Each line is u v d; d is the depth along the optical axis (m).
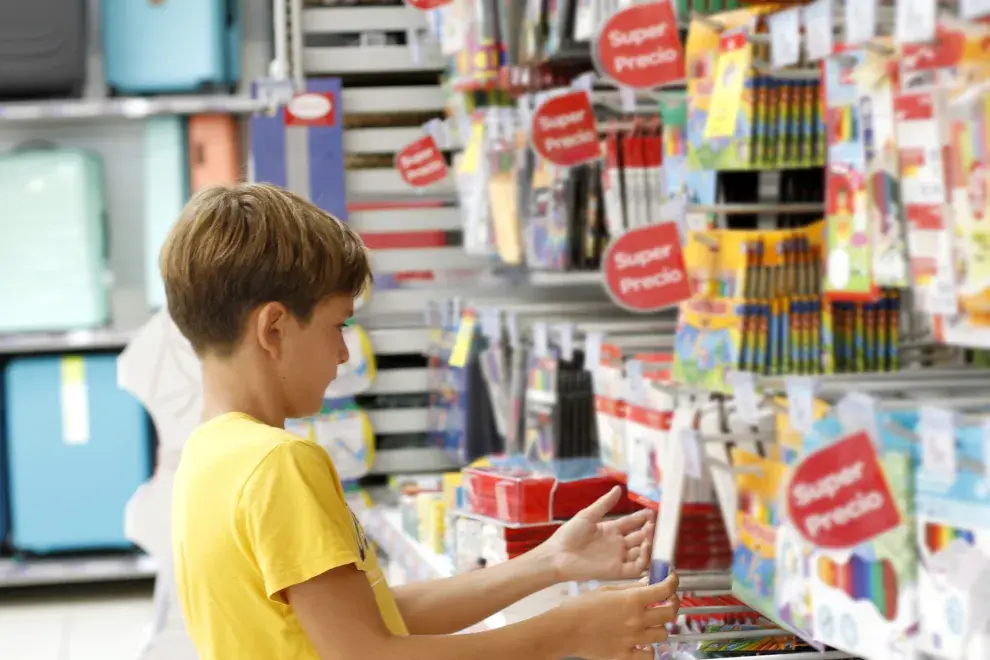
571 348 2.92
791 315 2.10
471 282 4.73
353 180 4.73
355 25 4.78
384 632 1.46
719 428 2.10
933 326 1.62
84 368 5.48
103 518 5.51
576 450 3.16
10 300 5.49
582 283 3.99
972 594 1.45
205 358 1.60
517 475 2.61
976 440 1.45
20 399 5.46
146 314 6.20
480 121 3.90
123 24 5.55
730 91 2.09
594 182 3.22
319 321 1.58
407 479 3.76
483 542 2.62
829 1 1.77
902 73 1.66
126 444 5.50
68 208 5.49
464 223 4.07
